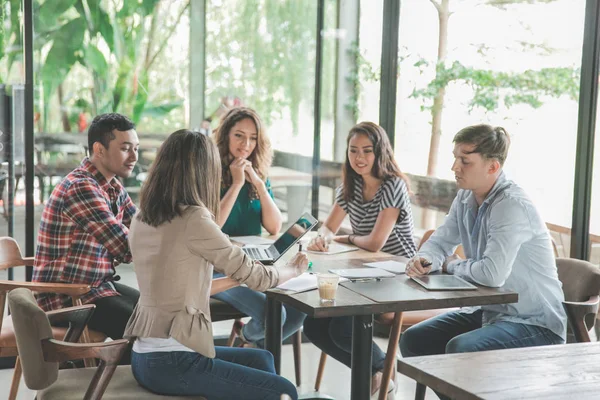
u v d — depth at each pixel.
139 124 4.50
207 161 2.45
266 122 4.80
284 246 3.23
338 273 3.01
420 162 4.88
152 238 2.39
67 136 4.34
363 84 4.99
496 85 4.30
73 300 3.05
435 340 3.12
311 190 4.97
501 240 2.85
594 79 3.77
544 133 4.04
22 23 4.17
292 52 4.81
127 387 2.45
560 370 1.95
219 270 2.45
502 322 2.94
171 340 2.37
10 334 2.99
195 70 4.60
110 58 4.39
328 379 4.01
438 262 3.17
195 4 4.55
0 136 4.20
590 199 3.85
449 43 4.61
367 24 4.95
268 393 2.42
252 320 3.51
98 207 3.12
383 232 3.66
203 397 2.39
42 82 4.25
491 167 2.97
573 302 2.91
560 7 3.90
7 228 4.28
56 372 2.30
